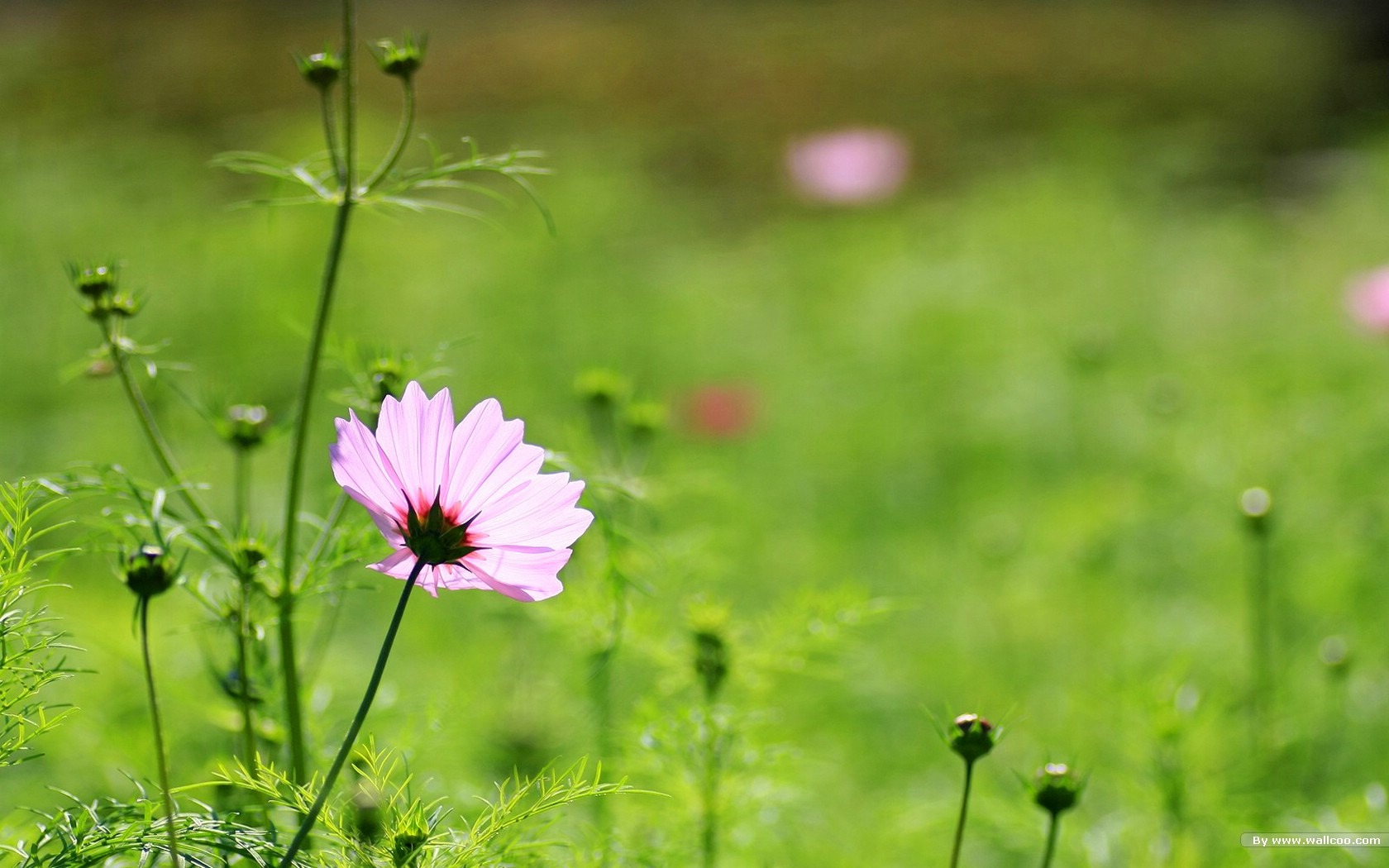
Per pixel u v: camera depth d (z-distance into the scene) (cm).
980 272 471
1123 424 350
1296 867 184
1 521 159
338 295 404
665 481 195
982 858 192
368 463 154
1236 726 197
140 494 162
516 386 372
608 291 445
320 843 162
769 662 177
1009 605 259
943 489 338
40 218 434
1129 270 464
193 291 388
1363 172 587
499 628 209
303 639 185
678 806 174
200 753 182
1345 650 196
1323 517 278
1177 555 285
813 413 383
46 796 185
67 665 192
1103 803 194
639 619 178
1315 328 396
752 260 521
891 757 212
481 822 157
